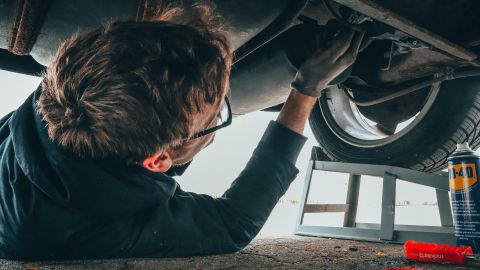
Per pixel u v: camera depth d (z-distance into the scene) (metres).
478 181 0.94
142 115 0.55
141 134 0.57
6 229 0.68
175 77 0.57
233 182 0.88
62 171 0.60
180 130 0.60
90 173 0.60
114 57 0.55
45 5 0.90
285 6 1.07
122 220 0.69
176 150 0.67
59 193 0.62
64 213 0.64
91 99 0.55
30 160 0.62
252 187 0.85
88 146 0.59
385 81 1.57
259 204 0.84
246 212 0.83
